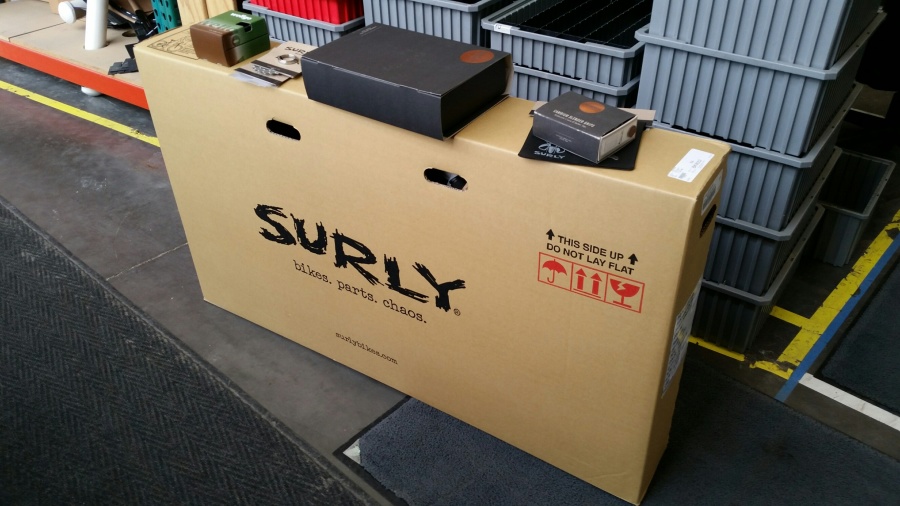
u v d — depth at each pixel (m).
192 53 1.85
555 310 1.52
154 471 1.88
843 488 1.79
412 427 1.98
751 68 1.73
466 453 1.90
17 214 2.91
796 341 2.25
